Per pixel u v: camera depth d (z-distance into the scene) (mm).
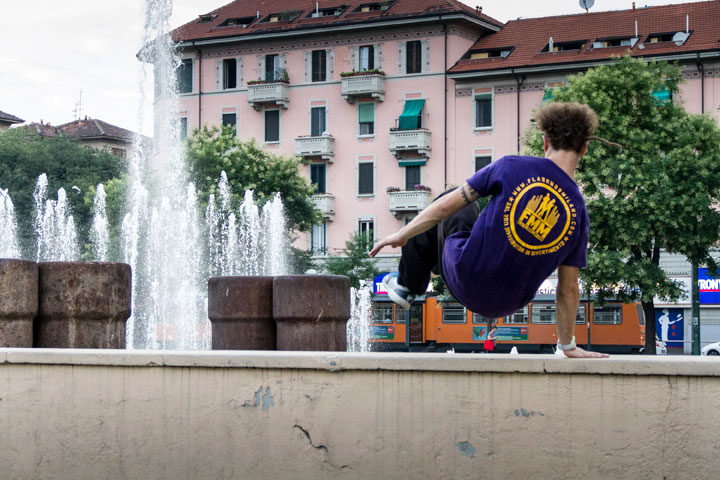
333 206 58094
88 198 50000
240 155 51000
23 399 4996
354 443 4625
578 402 4391
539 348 43781
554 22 57219
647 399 4328
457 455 4512
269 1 63656
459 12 55031
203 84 61750
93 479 4906
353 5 59781
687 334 51625
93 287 6879
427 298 46438
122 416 4883
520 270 4145
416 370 4559
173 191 46406
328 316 7098
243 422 4750
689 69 51219
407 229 4340
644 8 56219
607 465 4363
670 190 34594
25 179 61594
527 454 4441
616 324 43375
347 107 58250
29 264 6676
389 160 57094
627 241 35281
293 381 4699
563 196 4117
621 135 36312
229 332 7254
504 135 54562
